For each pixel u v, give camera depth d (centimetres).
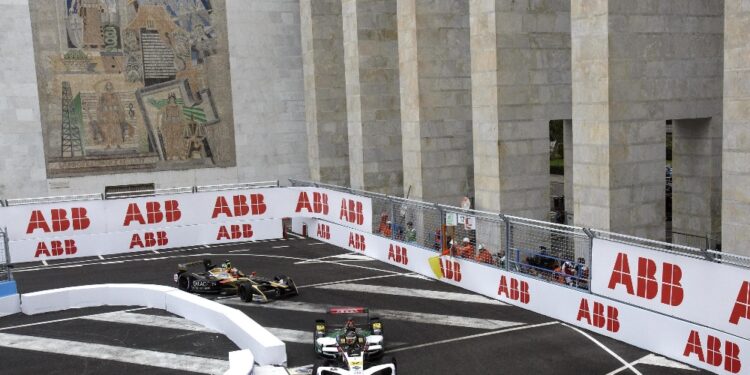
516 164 2450
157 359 1600
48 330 1853
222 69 3428
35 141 3144
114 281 2381
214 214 2988
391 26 3139
